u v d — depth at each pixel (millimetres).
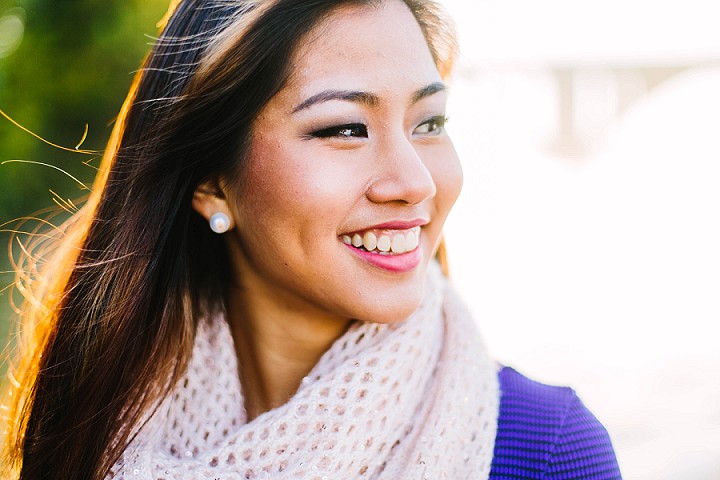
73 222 1522
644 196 11070
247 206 1261
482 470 1234
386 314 1204
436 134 1285
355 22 1194
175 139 1308
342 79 1172
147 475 1247
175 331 1385
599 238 9883
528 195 10336
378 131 1193
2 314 3557
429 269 1427
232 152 1257
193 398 1370
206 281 1438
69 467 1375
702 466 4180
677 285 8180
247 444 1233
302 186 1172
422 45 1252
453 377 1295
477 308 7465
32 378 1489
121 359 1374
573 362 6020
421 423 1267
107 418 1358
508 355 6211
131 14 4363
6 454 1520
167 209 1359
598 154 10188
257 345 1378
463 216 10328
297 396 1248
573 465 1253
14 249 4355
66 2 4453
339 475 1202
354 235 1206
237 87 1221
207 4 1291
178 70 1305
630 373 5738
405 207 1191
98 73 4500
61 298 1459
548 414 1294
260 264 1272
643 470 4195
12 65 4438
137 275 1375
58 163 4691
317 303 1237
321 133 1187
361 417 1223
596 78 9641
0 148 4402
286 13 1187
